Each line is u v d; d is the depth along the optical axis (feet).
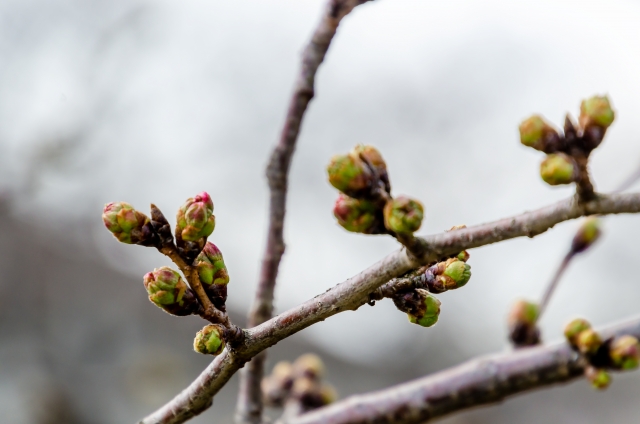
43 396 3.44
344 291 1.04
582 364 1.35
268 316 1.31
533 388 1.37
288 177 1.32
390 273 1.03
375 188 1.03
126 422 3.59
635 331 1.34
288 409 1.48
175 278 1.05
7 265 4.17
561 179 1.01
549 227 1.01
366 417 1.38
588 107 1.03
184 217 1.06
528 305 1.40
